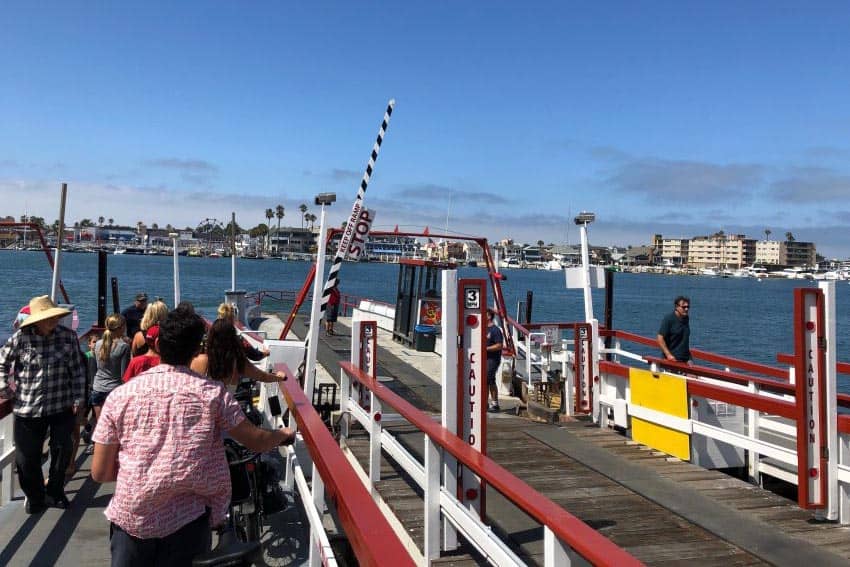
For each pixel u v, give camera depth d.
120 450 3.27
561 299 75.56
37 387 6.09
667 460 7.91
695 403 7.92
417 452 7.81
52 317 6.01
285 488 6.55
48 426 6.32
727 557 5.19
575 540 2.76
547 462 7.80
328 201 9.48
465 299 5.03
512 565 3.62
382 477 6.95
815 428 5.86
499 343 11.29
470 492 4.95
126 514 3.17
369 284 90.25
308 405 5.45
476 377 5.07
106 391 8.05
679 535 5.63
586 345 9.95
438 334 17.03
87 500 6.62
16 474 6.80
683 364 8.97
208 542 3.39
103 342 8.09
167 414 3.22
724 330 42.78
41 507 6.28
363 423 7.48
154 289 63.59
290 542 5.58
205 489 3.27
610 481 7.09
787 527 5.78
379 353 16.48
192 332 3.38
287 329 12.22
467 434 5.04
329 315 19.33
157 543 3.21
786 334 40.38
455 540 5.02
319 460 3.93
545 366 11.26
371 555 2.60
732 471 8.17
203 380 3.37
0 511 6.30
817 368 5.84
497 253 16.30
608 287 15.12
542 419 9.97
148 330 6.66
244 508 4.85
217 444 3.36
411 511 5.98
